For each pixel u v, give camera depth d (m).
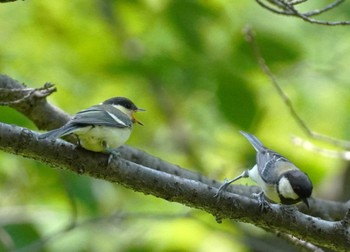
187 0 12.81
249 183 12.59
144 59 13.04
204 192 7.49
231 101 12.73
